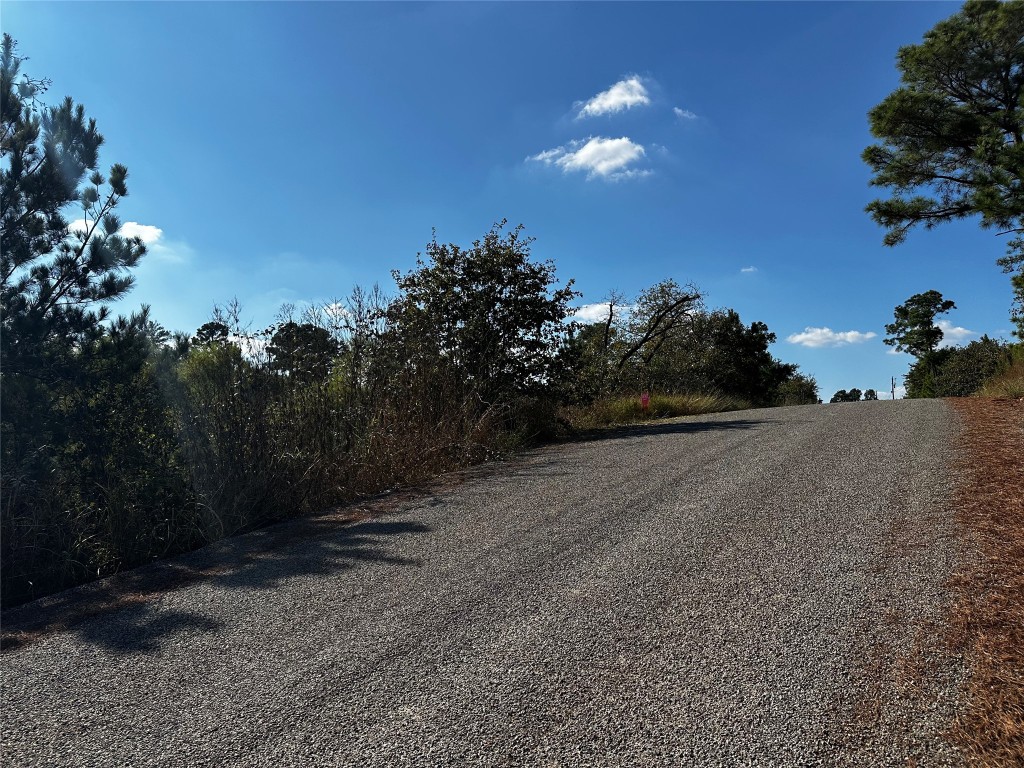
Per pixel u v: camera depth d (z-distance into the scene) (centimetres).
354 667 288
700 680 260
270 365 731
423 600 365
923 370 5631
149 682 287
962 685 245
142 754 231
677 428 1232
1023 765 200
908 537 414
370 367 927
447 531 516
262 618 355
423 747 226
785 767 206
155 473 573
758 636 294
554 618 328
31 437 523
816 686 250
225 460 629
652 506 545
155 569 483
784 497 542
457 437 949
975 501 483
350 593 386
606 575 385
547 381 1303
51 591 481
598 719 237
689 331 2588
